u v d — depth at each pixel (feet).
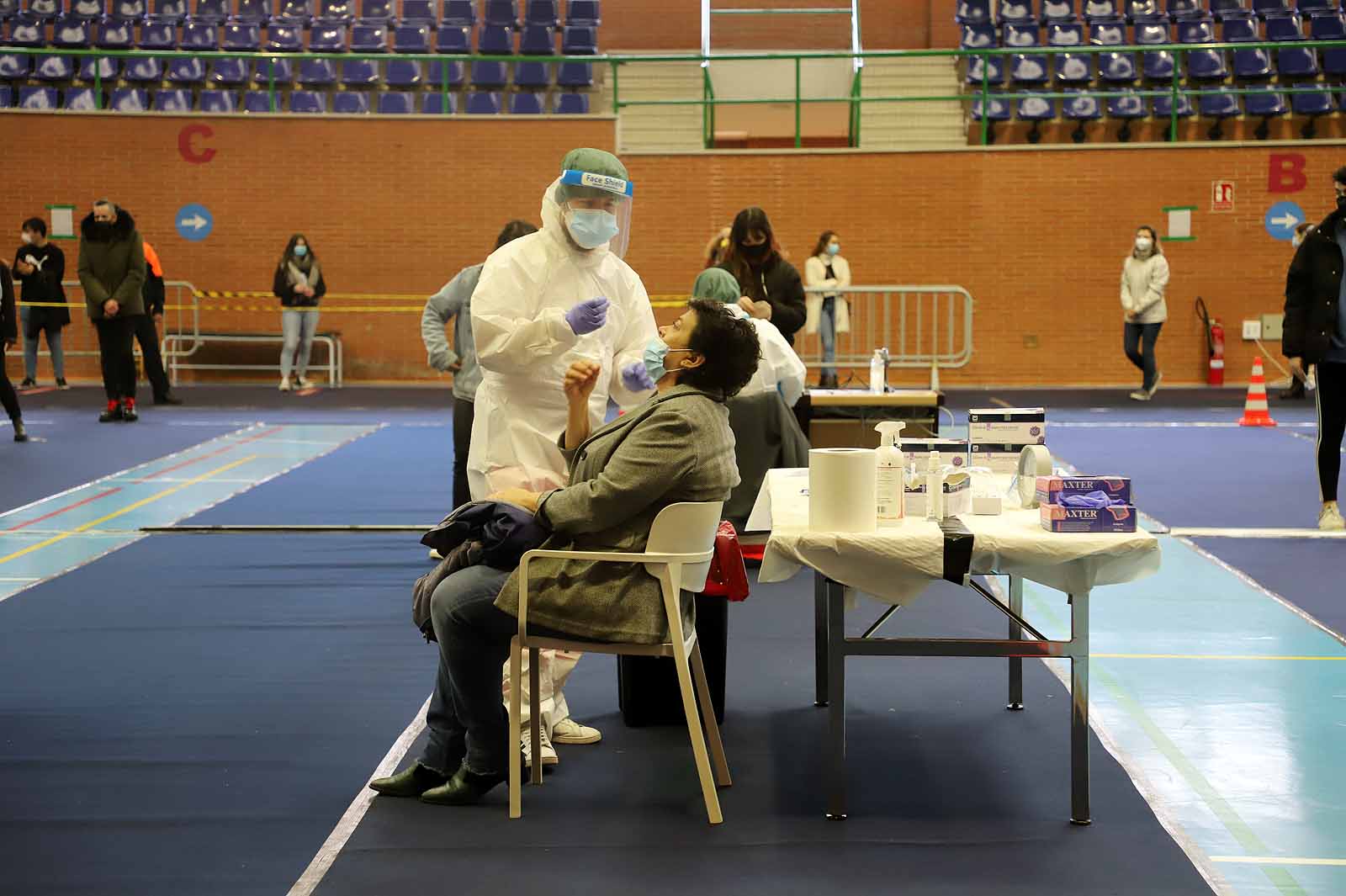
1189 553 24.61
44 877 11.35
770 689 16.89
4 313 39.34
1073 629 12.44
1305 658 17.84
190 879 11.32
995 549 12.23
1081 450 38.70
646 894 11.04
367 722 15.38
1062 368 60.49
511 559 12.48
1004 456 15.48
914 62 67.56
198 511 28.94
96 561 24.00
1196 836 12.20
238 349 62.39
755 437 21.81
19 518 28.09
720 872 11.48
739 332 12.57
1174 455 37.58
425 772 13.26
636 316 15.12
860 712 15.97
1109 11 65.31
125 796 13.15
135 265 45.14
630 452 12.25
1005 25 65.51
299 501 30.25
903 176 60.18
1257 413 44.78
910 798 13.23
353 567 23.59
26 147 60.85
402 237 61.26
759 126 74.33
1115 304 60.23
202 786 13.43
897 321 60.44
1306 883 11.19
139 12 66.59
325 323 61.82
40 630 19.31
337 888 11.14
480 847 12.02
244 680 16.98
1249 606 20.67
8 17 65.51
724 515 21.90
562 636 12.48
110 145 60.90
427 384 61.46
